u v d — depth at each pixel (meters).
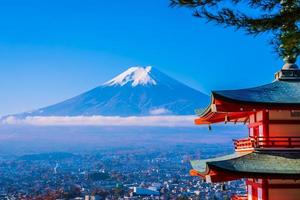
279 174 21.62
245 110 22.98
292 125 23.67
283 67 25.39
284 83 24.83
